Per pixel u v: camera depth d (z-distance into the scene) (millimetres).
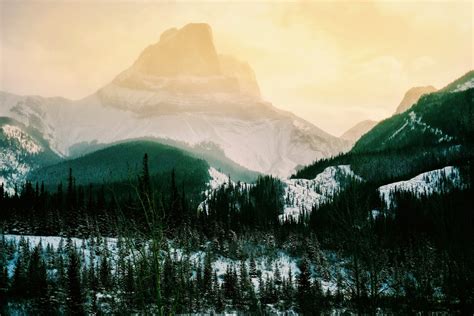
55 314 84562
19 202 159375
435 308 46031
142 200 21016
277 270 122125
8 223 139500
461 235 58531
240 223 180750
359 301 25172
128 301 60000
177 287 21859
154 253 20578
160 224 20891
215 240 138625
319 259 92375
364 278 25344
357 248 25344
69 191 168500
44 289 88625
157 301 20312
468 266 52062
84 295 82250
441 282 58750
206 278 99312
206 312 90375
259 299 106438
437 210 76875
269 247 150500
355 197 25969
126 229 20938
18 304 88750
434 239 94062
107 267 91875
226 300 100188
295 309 95375
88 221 135125
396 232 114562
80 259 107375
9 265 110375
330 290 85812
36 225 141750
